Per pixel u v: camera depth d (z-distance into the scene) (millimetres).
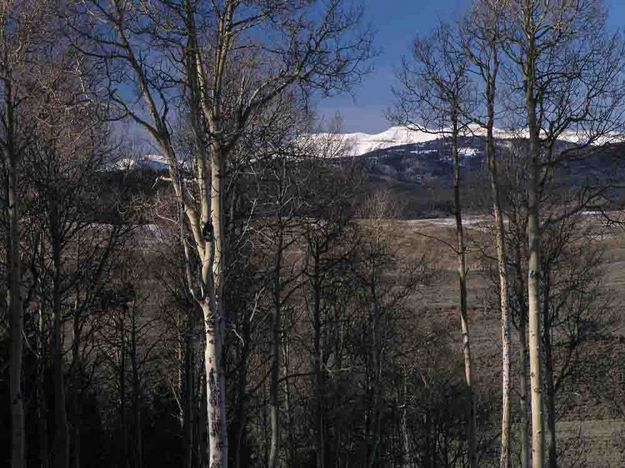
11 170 13094
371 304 24250
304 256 21406
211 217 10656
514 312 20750
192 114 10547
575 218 19188
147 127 10750
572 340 22281
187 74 10547
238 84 12211
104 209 17000
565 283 23109
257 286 17406
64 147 14078
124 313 23484
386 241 24062
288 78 11117
